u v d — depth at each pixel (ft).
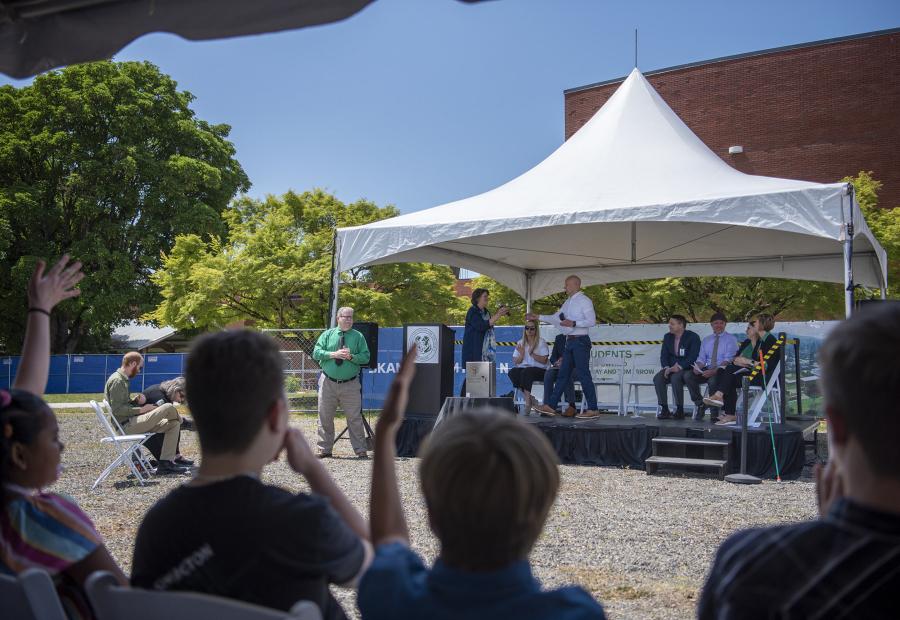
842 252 34.22
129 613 4.23
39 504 5.18
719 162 30.09
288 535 4.36
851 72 69.05
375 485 4.22
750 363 26.50
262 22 6.78
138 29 7.35
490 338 30.32
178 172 92.17
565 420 28.32
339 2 6.45
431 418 28.35
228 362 4.53
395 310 58.49
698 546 14.96
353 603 11.53
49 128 88.99
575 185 27.81
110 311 90.89
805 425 26.89
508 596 3.44
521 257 39.04
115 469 26.12
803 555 3.18
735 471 24.45
